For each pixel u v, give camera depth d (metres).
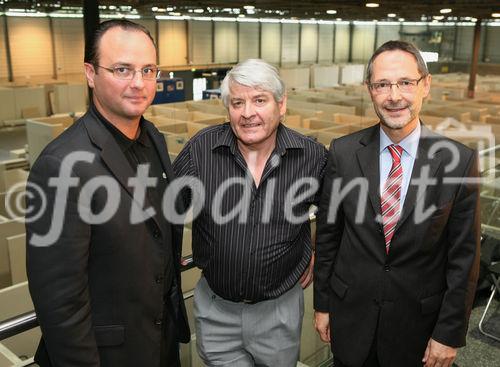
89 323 1.08
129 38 1.08
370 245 1.37
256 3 8.11
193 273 3.13
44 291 1.02
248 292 1.39
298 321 1.49
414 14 9.57
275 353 1.47
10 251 3.84
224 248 1.38
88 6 5.34
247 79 1.27
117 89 1.09
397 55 1.28
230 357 1.50
